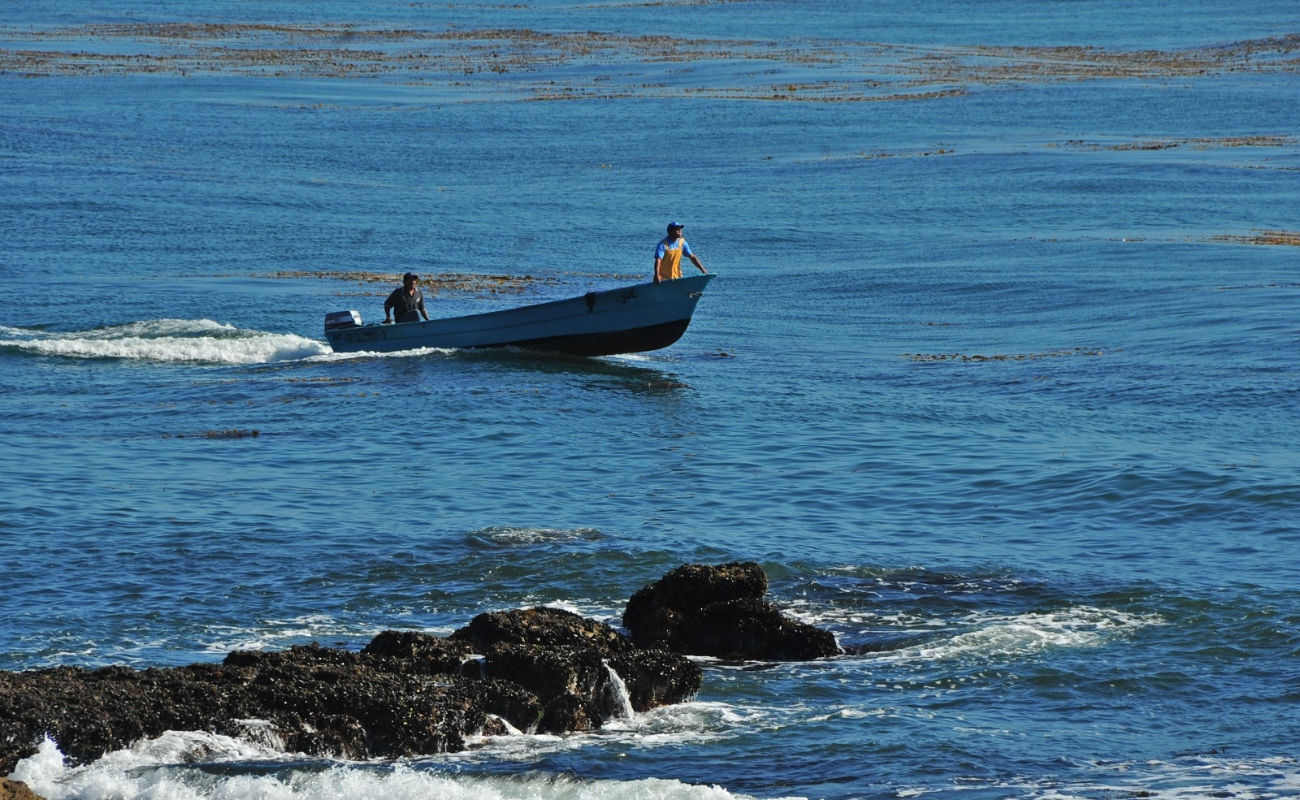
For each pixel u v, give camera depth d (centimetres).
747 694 4791
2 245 17675
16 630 5334
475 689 4456
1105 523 6900
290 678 4397
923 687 4825
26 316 13625
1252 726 4444
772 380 10919
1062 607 5641
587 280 16275
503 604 5762
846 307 15038
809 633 5197
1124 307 14200
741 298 15575
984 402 9950
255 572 6134
